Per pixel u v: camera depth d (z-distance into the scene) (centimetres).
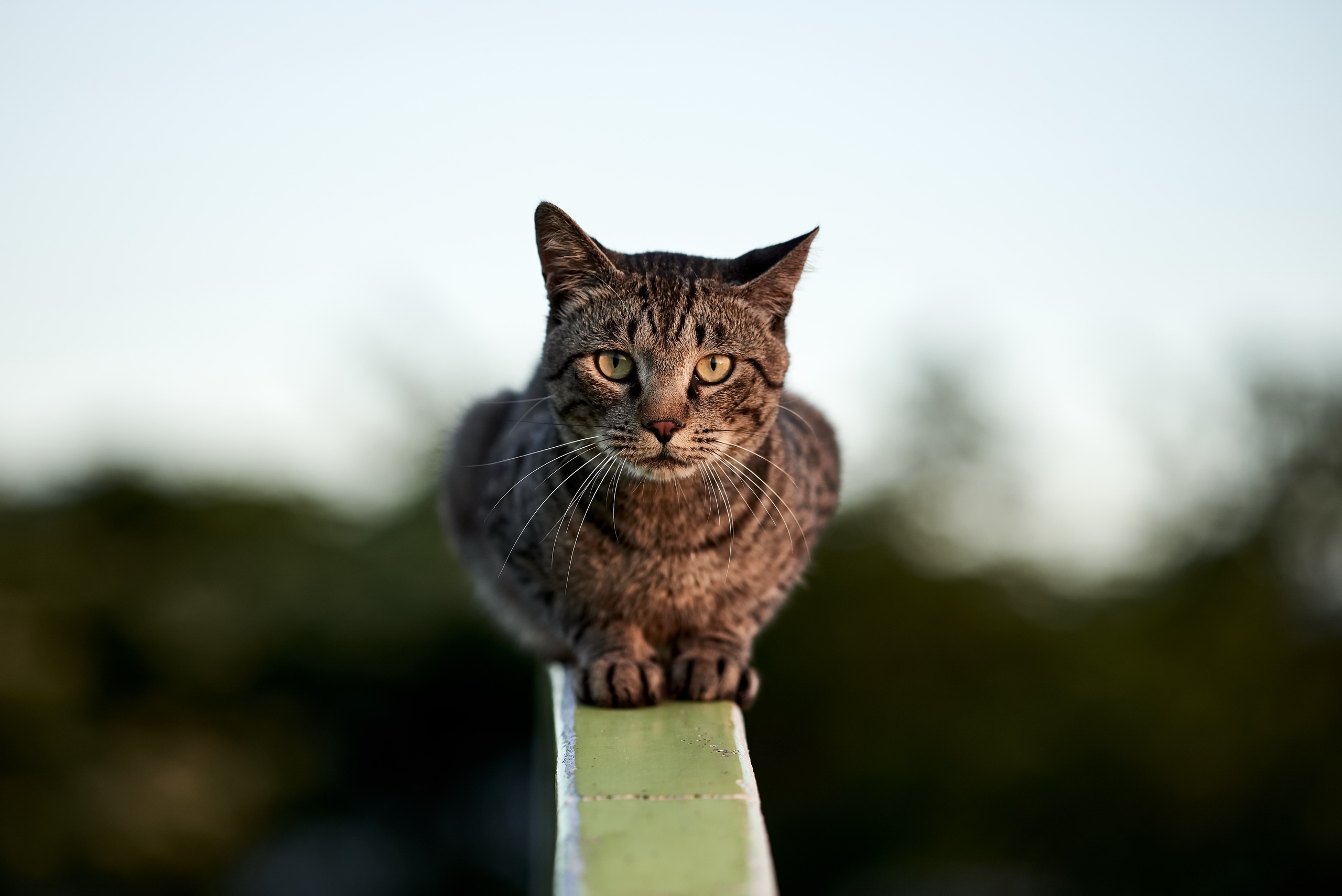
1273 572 1764
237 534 1670
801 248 459
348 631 1582
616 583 453
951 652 1614
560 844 306
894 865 1551
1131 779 1562
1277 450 1809
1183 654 1680
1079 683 1606
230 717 1578
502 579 523
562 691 454
